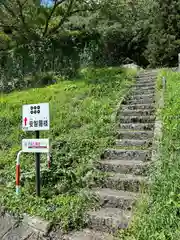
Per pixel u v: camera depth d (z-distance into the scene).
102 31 19.64
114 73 12.86
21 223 4.42
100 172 5.39
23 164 6.05
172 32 18.23
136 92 9.66
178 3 18.28
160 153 5.10
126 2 19.81
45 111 4.89
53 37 19.77
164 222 3.49
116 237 3.81
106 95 9.75
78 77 14.12
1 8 17.44
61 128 7.60
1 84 16.50
